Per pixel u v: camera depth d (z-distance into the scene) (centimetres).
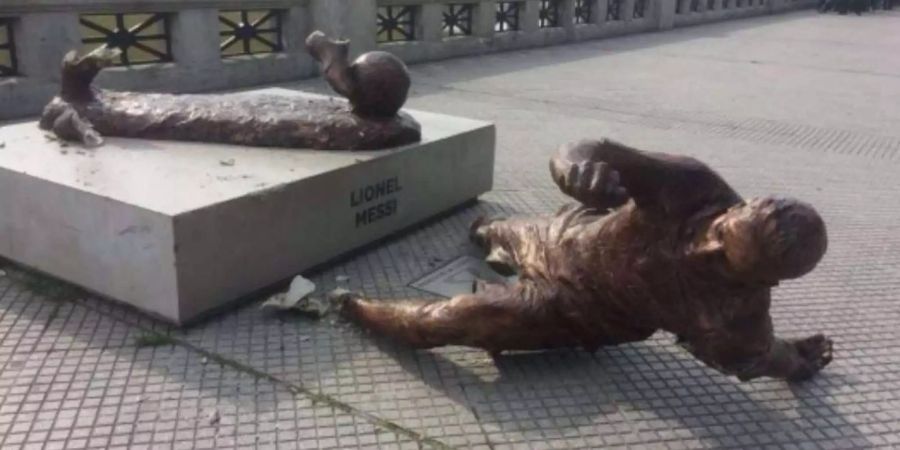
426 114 541
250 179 372
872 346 346
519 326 297
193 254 332
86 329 338
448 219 489
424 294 383
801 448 272
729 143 751
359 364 318
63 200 357
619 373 315
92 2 786
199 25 887
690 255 251
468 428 279
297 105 444
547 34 1538
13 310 353
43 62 763
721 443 274
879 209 553
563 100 949
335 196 399
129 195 342
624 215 271
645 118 857
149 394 293
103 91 459
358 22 1072
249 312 358
